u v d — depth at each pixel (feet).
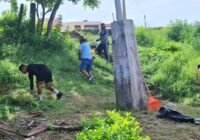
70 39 70.38
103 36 67.46
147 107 36.88
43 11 65.36
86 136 22.25
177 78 53.67
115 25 37.52
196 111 39.99
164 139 27.61
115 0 37.65
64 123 29.68
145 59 68.39
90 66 50.90
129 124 24.25
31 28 64.80
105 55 67.36
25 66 37.09
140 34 89.86
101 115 33.30
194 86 51.72
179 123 32.14
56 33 65.46
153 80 53.36
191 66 61.16
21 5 66.49
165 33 95.96
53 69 52.01
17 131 28.07
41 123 29.63
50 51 59.93
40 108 34.68
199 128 30.91
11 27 64.23
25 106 34.73
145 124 31.24
